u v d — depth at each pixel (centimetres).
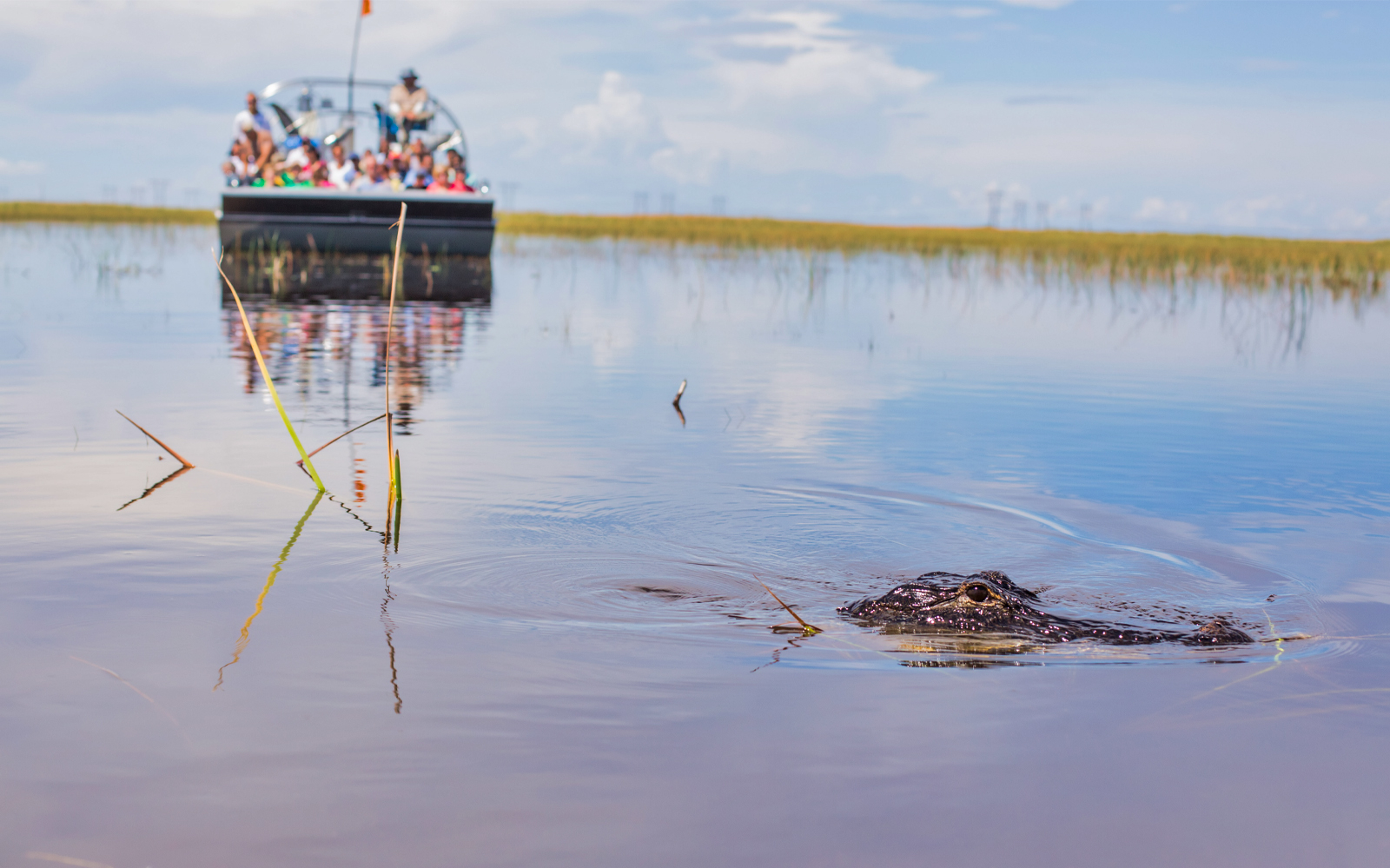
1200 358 1180
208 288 1762
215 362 998
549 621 401
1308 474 647
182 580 429
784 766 287
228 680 333
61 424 720
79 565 444
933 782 280
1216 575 476
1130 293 2119
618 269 2511
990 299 1950
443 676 342
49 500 541
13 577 426
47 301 1514
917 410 849
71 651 353
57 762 278
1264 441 742
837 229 5497
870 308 1750
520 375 985
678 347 1212
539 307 1628
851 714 324
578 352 1149
